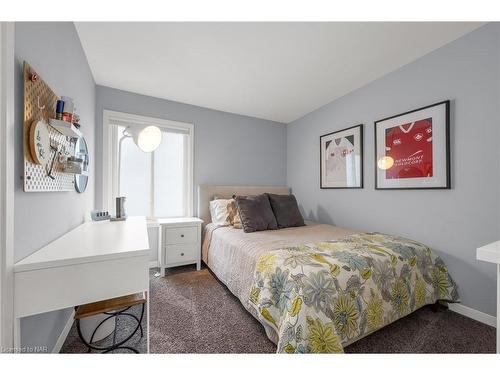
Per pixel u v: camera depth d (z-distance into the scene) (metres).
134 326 1.58
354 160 2.58
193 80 2.39
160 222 2.56
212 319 1.67
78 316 1.09
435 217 1.86
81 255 0.95
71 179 1.52
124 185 2.75
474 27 1.62
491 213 1.57
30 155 0.94
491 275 1.58
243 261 1.76
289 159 3.77
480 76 1.61
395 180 2.14
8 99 0.78
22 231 0.89
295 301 1.12
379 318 1.35
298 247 1.61
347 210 2.69
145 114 2.74
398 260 1.53
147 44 1.79
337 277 1.25
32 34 1.01
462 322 1.60
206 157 3.16
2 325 0.76
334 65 2.10
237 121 3.40
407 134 2.04
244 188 3.32
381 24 1.58
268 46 1.82
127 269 1.01
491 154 1.57
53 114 1.18
